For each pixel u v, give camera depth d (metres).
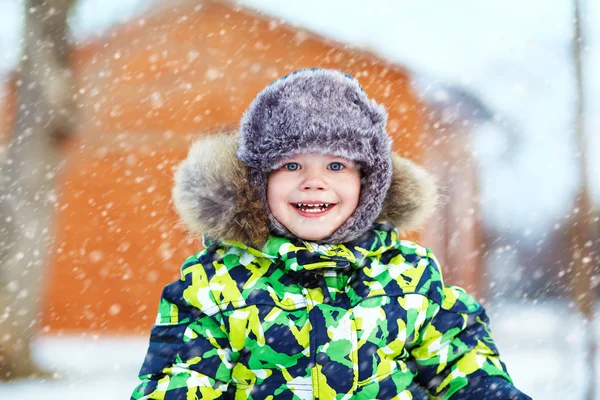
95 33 10.27
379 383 1.98
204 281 2.05
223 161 2.06
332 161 2.10
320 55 11.85
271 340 1.97
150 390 1.95
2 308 7.67
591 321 9.41
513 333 10.87
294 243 2.08
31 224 8.10
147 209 10.70
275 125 2.08
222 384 1.99
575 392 5.60
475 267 13.88
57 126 8.38
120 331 10.32
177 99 11.09
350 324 2.00
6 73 9.53
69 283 10.38
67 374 7.24
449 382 2.09
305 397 1.94
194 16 11.33
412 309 2.08
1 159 8.27
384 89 12.16
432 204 2.32
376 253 2.13
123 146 10.78
